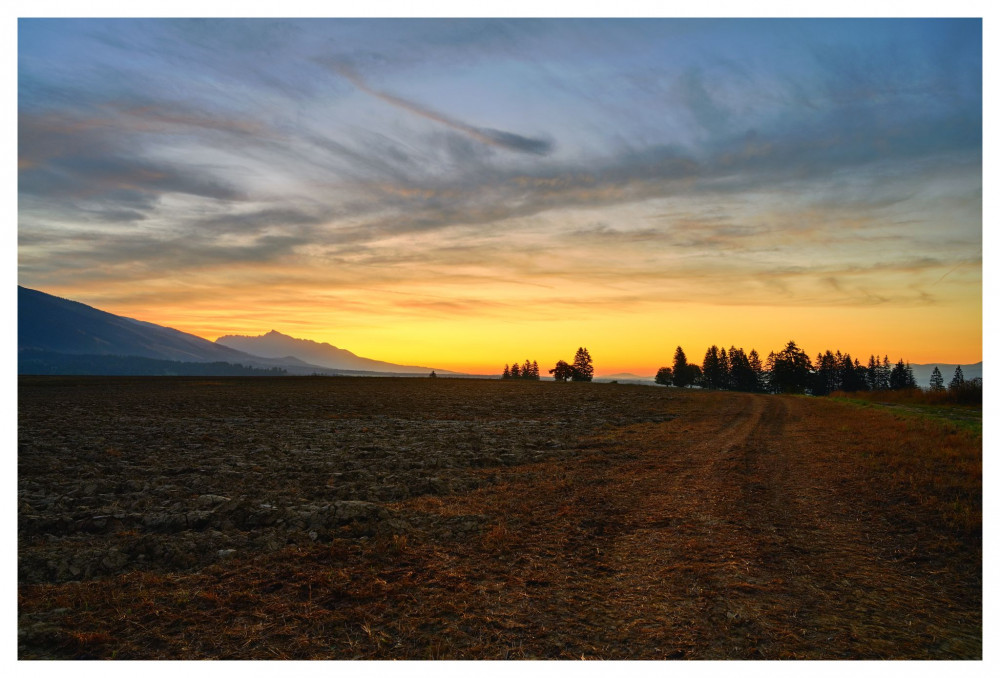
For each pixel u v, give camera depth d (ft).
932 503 37.63
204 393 214.07
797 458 60.18
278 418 116.88
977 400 115.55
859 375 493.36
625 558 30.83
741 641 21.29
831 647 20.80
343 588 26.50
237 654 20.49
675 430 92.17
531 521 38.37
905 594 25.39
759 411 127.54
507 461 63.57
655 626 22.61
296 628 22.54
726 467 56.54
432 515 39.68
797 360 383.45
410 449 70.18
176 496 44.19
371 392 223.71
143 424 99.60
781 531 34.94
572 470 57.57
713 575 27.96
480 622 23.03
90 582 27.32
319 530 34.99
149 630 22.35
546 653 20.54
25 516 36.86
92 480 49.01
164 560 30.45
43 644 21.26
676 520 38.01
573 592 26.18
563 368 508.94
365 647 20.98
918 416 87.25
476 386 278.05
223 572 28.71
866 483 45.21
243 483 49.49
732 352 497.46
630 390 250.78
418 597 25.54
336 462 60.23
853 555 30.45
